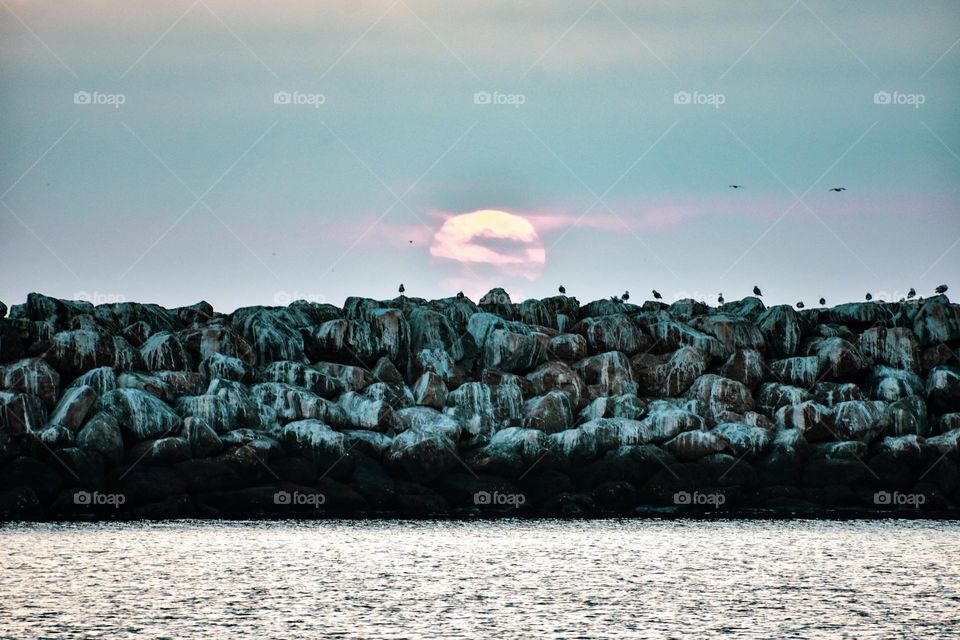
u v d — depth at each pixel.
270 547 109.38
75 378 141.50
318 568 99.88
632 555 107.50
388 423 141.38
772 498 140.12
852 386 156.12
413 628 80.69
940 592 92.56
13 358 141.62
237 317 161.62
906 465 144.62
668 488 137.88
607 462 138.50
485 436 144.25
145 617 82.94
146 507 126.81
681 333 162.00
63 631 79.31
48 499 125.50
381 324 156.12
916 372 162.38
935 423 154.25
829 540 116.88
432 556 105.81
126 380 138.88
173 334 150.50
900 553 109.44
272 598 88.81
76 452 127.19
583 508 135.25
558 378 152.75
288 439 135.38
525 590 92.19
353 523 125.19
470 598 89.38
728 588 93.56
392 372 152.50
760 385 158.25
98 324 153.50
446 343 159.75
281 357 153.00
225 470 130.00
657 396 157.50
